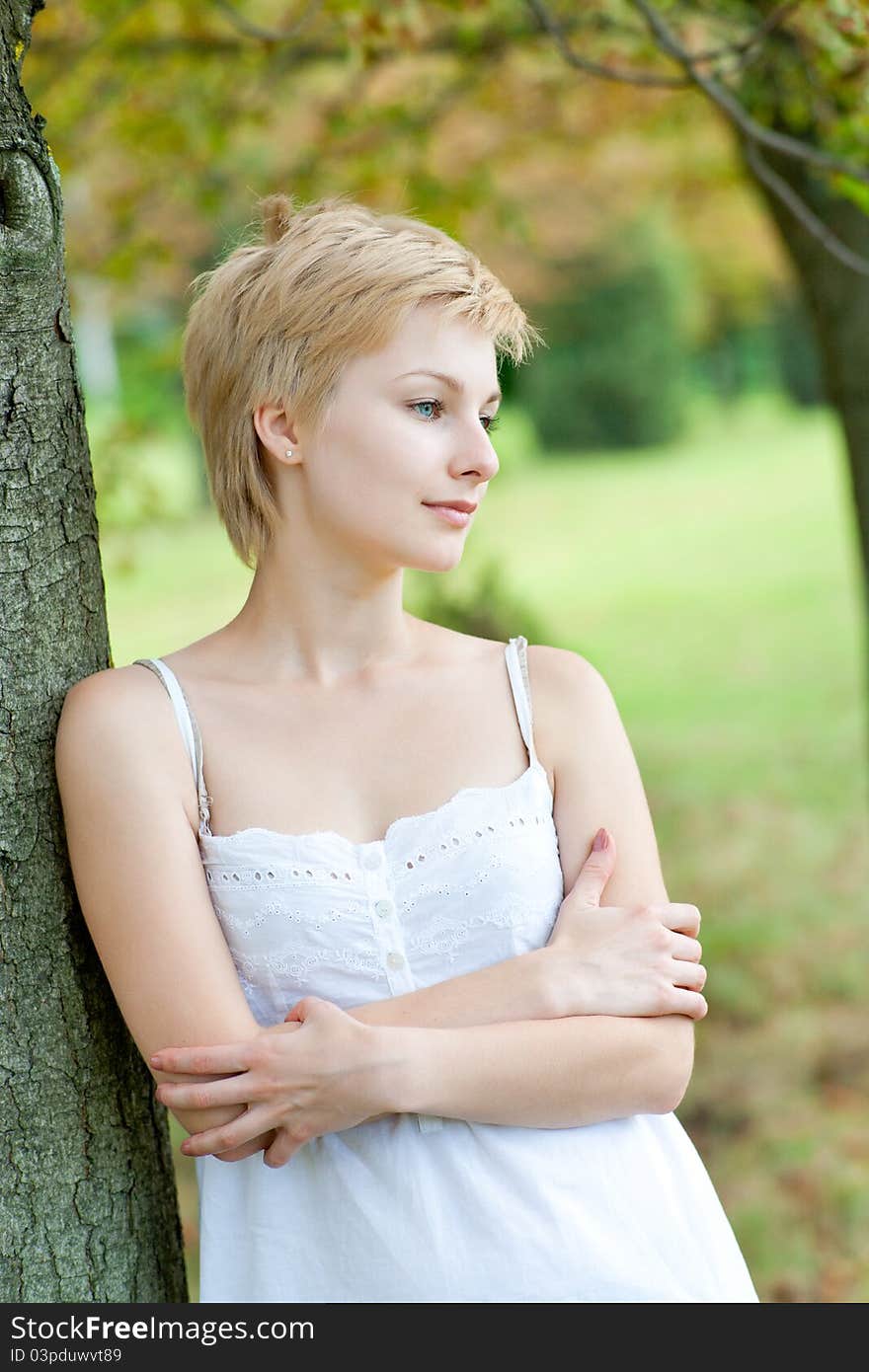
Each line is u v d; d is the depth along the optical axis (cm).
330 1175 197
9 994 205
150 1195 225
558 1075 192
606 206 1569
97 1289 214
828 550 1736
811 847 803
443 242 202
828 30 328
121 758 197
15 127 191
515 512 2217
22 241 191
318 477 202
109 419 544
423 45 457
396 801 205
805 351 3125
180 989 190
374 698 211
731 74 347
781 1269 443
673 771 981
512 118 606
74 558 211
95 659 216
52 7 428
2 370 197
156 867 194
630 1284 194
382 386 197
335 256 198
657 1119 212
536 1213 194
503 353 212
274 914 197
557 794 215
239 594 1546
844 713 1087
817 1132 516
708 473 2467
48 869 208
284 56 481
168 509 549
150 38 480
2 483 200
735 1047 582
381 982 199
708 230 1777
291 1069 185
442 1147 195
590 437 2806
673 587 1605
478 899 201
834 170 334
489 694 215
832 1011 603
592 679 220
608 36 447
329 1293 196
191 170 536
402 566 205
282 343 201
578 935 201
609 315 2745
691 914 207
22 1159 207
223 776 203
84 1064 213
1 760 202
